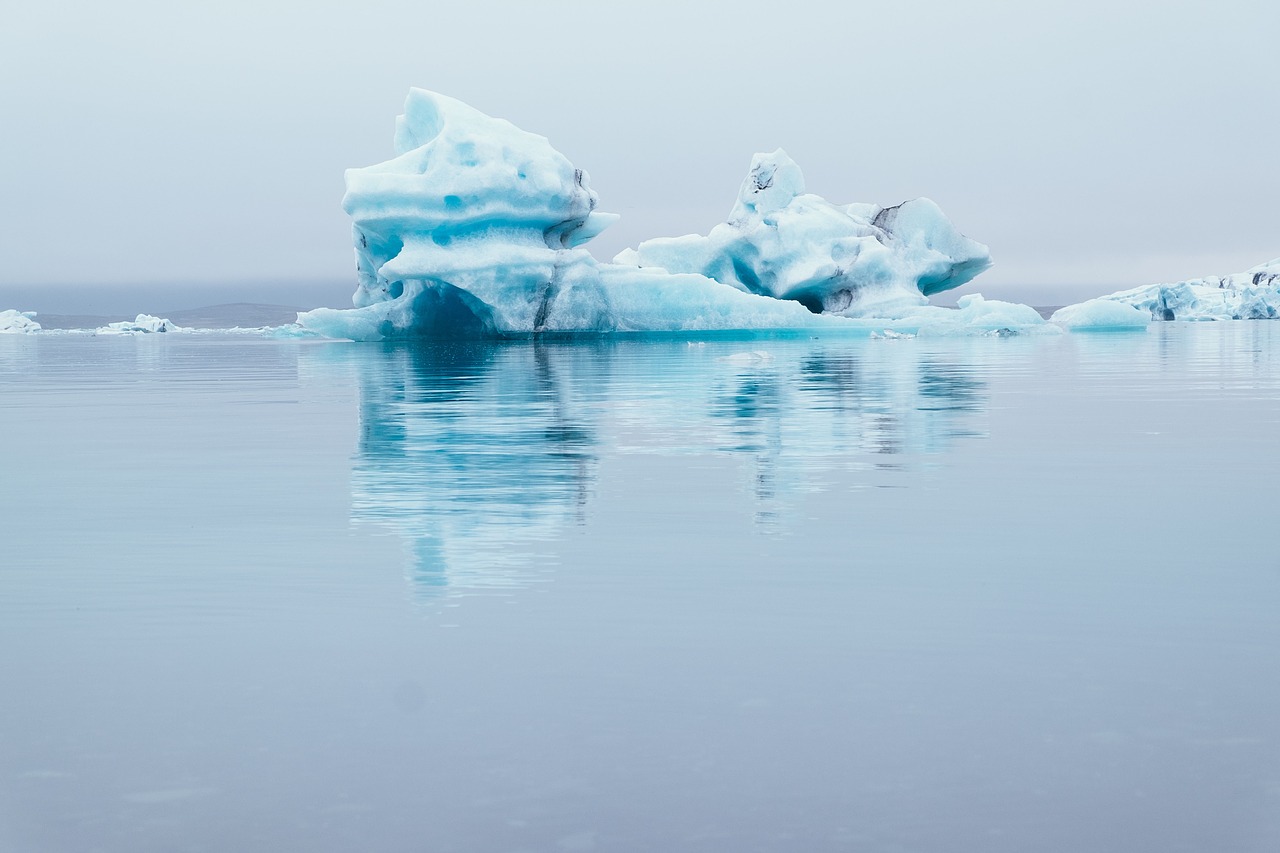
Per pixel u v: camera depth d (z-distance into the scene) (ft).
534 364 57.11
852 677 9.48
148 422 31.50
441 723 8.61
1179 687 9.17
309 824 7.18
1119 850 6.82
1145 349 69.15
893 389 38.75
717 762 7.93
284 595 12.19
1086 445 23.89
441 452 23.75
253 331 185.88
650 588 12.29
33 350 96.12
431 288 86.74
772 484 19.06
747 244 99.19
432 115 84.94
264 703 9.04
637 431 26.99
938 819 7.16
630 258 104.22
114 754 8.15
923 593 12.01
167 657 10.17
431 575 12.98
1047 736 8.27
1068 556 13.66
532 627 10.91
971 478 19.58
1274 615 11.07
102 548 14.70
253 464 22.50
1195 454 22.45
